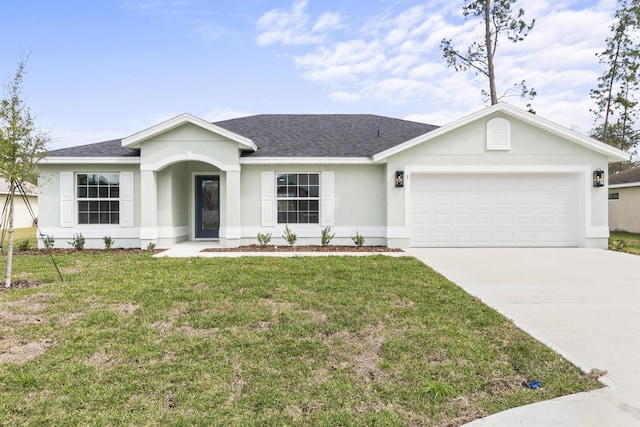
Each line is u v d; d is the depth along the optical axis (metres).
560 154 12.28
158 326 4.73
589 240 12.26
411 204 12.49
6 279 6.72
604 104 27.31
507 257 10.31
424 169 12.34
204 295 6.11
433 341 4.23
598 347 4.04
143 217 12.25
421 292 6.34
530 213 12.50
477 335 4.44
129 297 6.01
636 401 2.96
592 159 12.29
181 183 13.79
